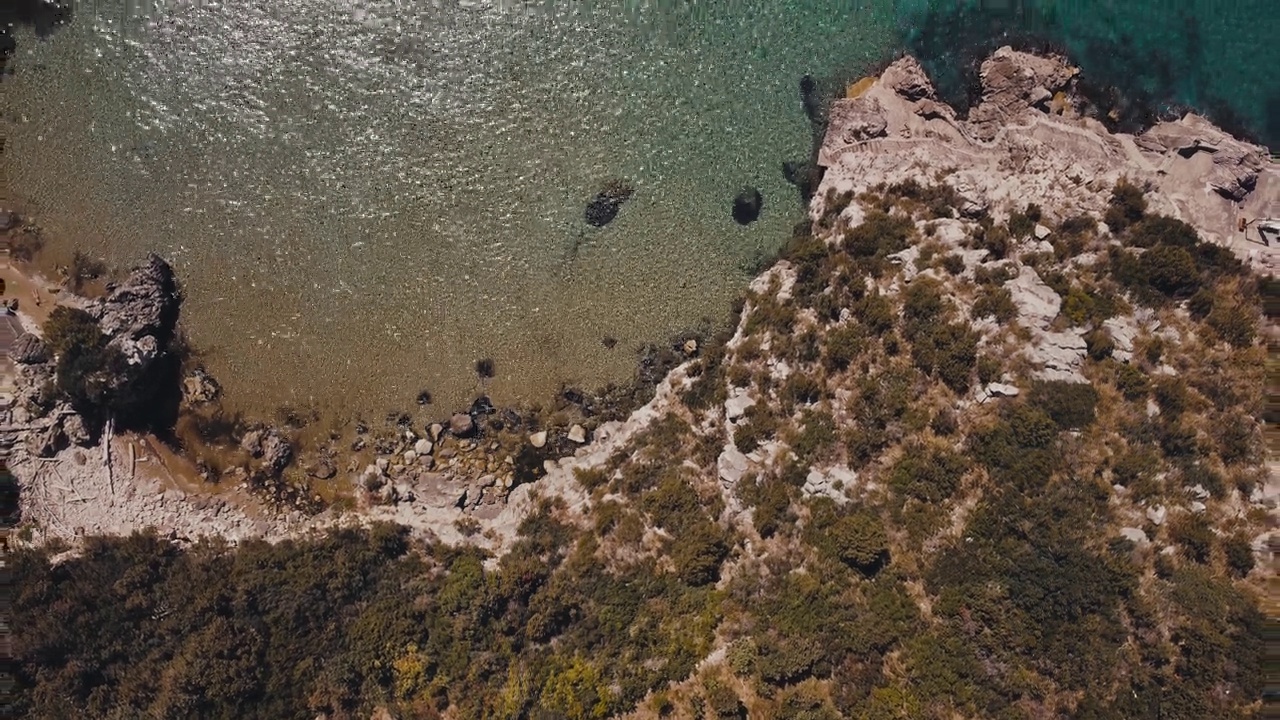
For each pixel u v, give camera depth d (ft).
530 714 108.78
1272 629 96.89
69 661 110.42
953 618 101.30
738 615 108.37
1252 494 102.78
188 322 124.16
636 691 106.32
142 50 124.47
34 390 119.03
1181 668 96.99
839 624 103.76
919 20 124.47
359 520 122.42
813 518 109.19
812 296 118.42
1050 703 97.76
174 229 124.16
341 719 110.52
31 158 124.26
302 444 124.47
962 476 105.09
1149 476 102.32
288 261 124.57
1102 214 115.85
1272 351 107.34
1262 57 122.01
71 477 119.65
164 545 117.70
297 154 124.57
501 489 124.57
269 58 124.67
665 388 124.47
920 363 109.09
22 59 124.26
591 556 114.52
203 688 107.86
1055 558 99.91
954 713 98.27
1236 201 118.62
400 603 115.14
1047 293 109.09
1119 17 122.62
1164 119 122.62
